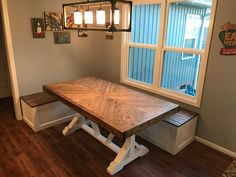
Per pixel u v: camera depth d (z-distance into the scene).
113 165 2.32
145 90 3.60
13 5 2.99
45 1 3.29
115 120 1.93
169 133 2.64
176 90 3.42
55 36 3.54
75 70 4.00
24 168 2.36
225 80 2.55
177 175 2.31
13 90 3.31
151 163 2.50
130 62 3.91
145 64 3.74
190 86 3.75
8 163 2.43
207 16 3.76
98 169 2.38
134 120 1.94
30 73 3.41
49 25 3.41
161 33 3.18
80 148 2.76
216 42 2.53
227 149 2.71
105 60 4.22
